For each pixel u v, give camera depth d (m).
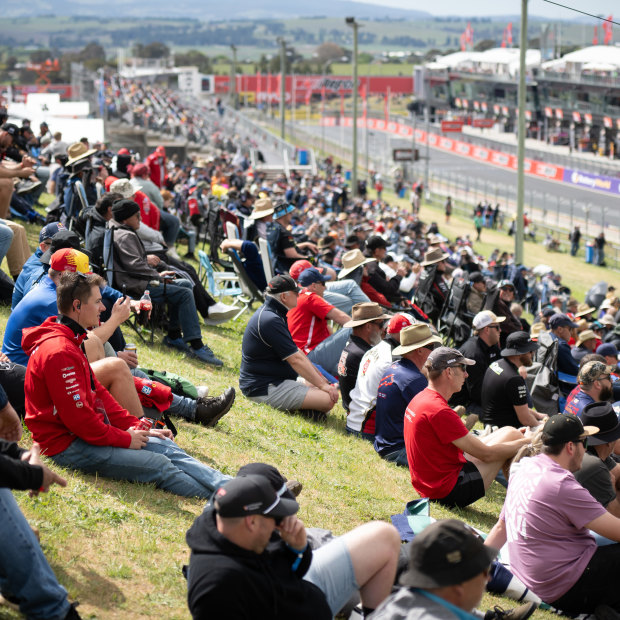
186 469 7.09
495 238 59.53
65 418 6.53
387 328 11.02
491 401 10.15
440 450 8.21
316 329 12.11
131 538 6.08
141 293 11.38
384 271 16.83
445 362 8.16
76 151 14.64
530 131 132.38
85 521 6.11
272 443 9.17
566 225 61.06
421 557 3.98
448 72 157.50
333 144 110.56
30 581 4.84
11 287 12.02
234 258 15.38
